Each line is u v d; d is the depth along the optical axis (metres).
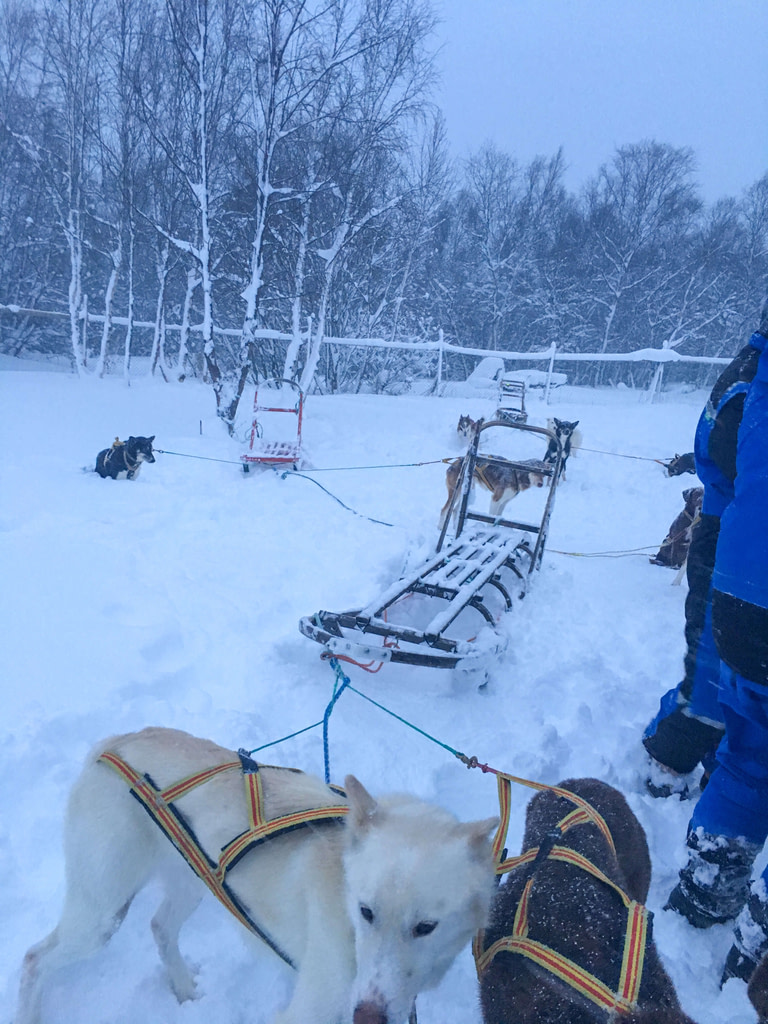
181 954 2.72
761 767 2.74
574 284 35.72
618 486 12.81
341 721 4.28
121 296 28.48
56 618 5.07
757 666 2.62
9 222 23.56
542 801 2.78
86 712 3.95
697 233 33.94
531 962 1.92
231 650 4.96
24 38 19.48
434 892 1.84
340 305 23.47
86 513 7.84
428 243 29.55
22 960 2.55
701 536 3.45
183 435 13.49
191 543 7.09
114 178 17.81
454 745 4.22
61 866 2.99
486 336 37.09
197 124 13.70
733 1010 2.44
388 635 4.69
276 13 12.79
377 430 15.76
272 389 20.48
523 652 5.62
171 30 13.66
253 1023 2.50
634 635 6.11
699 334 32.50
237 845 2.14
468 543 6.64
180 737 2.49
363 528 8.16
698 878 2.86
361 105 14.79
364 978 1.80
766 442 2.65
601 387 29.67
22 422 13.26
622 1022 1.65
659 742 3.78
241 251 16.53
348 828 2.01
